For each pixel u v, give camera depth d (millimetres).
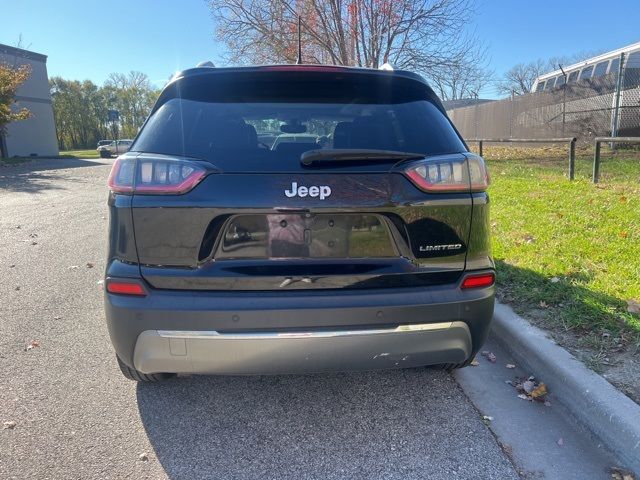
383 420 2639
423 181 2332
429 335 2340
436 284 2389
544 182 8805
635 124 13695
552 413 2674
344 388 2967
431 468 2258
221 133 2400
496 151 17812
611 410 2359
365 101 2645
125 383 3023
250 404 2799
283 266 2262
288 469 2264
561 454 2342
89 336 3711
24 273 5391
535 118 18266
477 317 2416
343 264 2291
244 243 2250
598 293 3697
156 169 2242
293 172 2266
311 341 2244
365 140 2508
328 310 2232
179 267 2244
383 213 2301
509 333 3328
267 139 2475
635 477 2150
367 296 2277
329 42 17500
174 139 2377
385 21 16953
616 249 4688
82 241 7012
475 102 27766
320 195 2250
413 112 2619
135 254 2258
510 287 4023
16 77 23750
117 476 2209
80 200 11594
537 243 5078
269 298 2236
